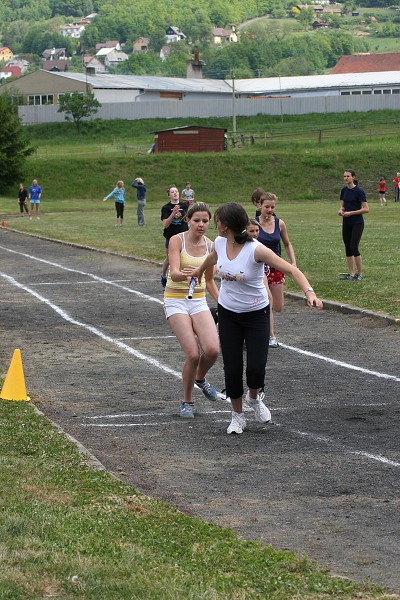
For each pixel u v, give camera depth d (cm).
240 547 709
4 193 8250
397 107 11888
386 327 1866
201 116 12175
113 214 6162
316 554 710
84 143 11031
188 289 1184
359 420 1162
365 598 612
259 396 1139
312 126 11106
